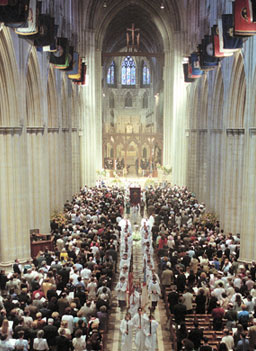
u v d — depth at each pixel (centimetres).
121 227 3055
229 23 2189
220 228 3216
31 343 1313
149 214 3850
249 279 1783
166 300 1944
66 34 3944
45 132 2984
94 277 1834
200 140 4362
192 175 4956
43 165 2989
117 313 1978
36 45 2141
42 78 2888
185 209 3541
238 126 2973
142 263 2711
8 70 2195
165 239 2541
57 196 3569
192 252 2173
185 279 1844
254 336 1330
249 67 2402
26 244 2400
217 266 2039
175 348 1527
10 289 1636
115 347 1664
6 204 2319
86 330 1400
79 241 2289
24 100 2370
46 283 1691
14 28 1753
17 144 2320
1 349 1235
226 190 3072
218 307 1521
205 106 4256
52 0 3269
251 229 2433
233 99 2964
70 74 3444
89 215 3114
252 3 1677
